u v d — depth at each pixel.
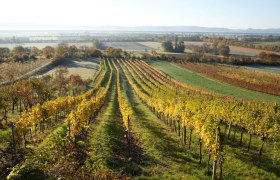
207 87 104.75
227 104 57.16
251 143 45.06
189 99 62.50
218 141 31.91
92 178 18.53
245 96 89.50
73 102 60.69
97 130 47.88
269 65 171.12
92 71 139.12
